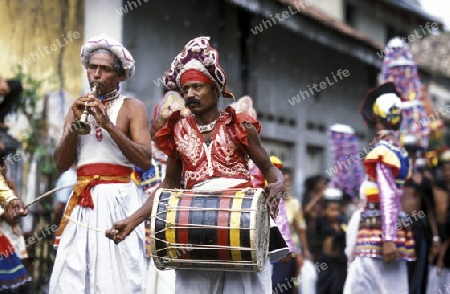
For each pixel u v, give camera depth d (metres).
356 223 7.55
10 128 10.24
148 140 5.88
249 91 15.62
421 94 12.31
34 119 10.33
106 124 5.57
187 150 5.25
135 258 5.78
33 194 10.02
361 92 20.45
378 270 7.26
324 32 15.78
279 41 16.70
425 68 21.92
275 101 16.80
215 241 4.84
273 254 5.41
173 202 4.98
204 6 14.14
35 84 10.39
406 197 8.79
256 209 4.81
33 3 10.95
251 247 4.78
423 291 8.91
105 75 5.83
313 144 18.41
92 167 5.82
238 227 4.78
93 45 5.84
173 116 5.32
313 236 12.38
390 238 7.09
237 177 5.21
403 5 22.75
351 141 12.53
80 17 11.22
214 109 5.29
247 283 5.14
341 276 10.58
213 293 5.23
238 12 15.09
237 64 15.22
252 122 5.18
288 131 17.36
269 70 16.44
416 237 8.82
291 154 17.66
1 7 10.75
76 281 5.68
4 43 10.74
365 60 17.77
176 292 5.28
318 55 18.55
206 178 5.20
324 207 10.88
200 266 4.99
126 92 11.97
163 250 4.98
